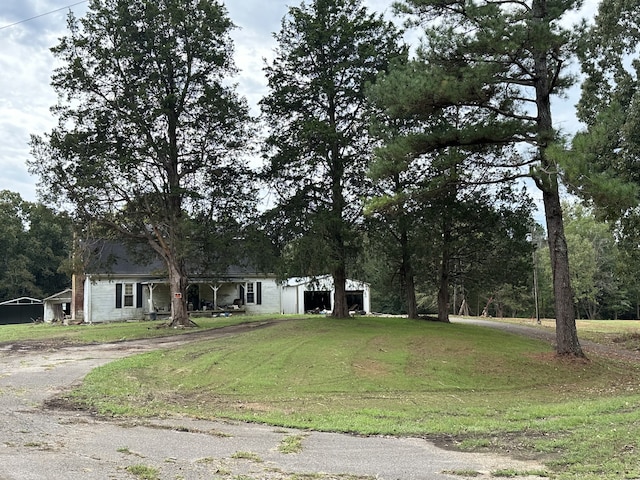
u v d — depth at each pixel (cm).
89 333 2527
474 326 2789
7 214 6262
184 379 1433
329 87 2216
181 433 812
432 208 2241
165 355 1759
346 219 2289
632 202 1345
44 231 6494
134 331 2562
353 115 2300
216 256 2708
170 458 645
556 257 1750
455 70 1652
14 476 542
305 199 2341
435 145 1719
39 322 4491
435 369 1564
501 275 2709
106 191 2522
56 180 2477
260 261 2380
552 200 1750
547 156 1430
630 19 2323
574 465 617
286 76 2369
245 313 3881
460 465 638
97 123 2528
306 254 2166
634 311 6931
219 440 770
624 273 2700
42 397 1099
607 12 2358
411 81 1605
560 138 1489
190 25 2566
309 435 836
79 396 1117
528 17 1628
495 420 980
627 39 2341
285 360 1633
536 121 1708
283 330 2222
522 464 639
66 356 1780
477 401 1255
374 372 1514
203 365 1581
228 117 2664
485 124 1723
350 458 676
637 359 2084
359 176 2264
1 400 1049
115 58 2492
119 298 3662
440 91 1583
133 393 1209
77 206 2534
